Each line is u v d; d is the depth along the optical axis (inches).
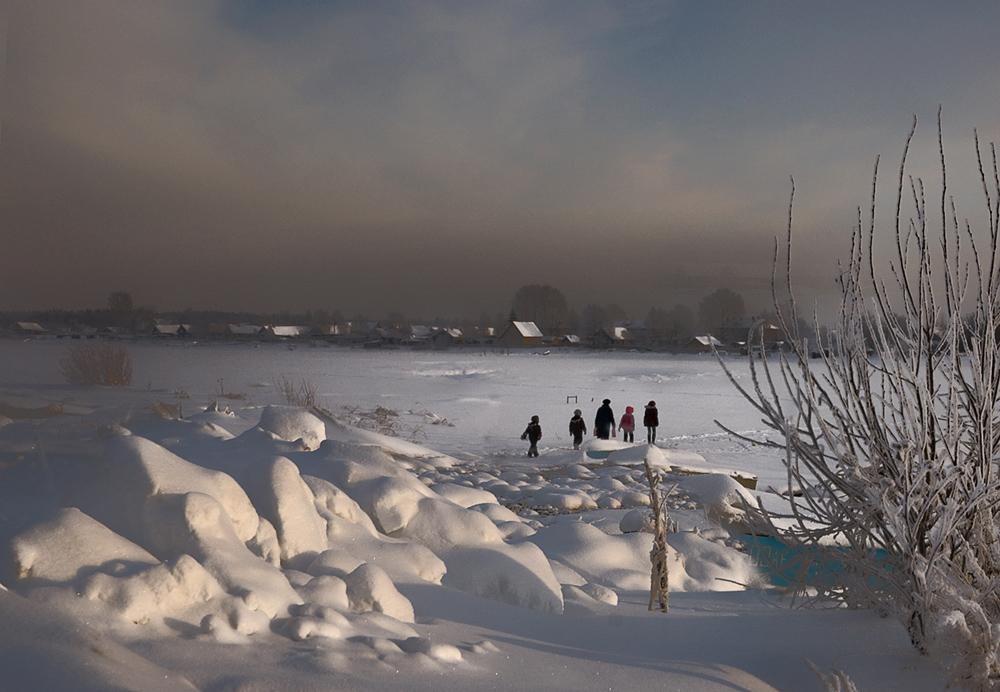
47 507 135.3
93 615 99.6
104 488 138.5
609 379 1987.0
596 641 141.6
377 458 230.2
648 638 145.3
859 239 156.9
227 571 120.4
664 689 112.8
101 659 87.4
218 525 132.4
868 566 152.3
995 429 152.9
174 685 86.9
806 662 124.9
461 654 116.9
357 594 134.9
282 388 1125.7
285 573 137.8
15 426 166.4
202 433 277.4
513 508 447.2
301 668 98.3
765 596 196.7
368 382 1676.9
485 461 665.6
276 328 5482.3
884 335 156.1
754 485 561.9
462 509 206.2
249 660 99.1
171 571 110.3
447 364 2691.9
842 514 158.9
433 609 149.7
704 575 257.9
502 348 4830.2
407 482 222.5
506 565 184.5
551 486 516.7
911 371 152.3
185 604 109.6
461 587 179.0
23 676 81.5
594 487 540.7
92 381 315.3
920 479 142.2
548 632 145.5
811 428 158.1
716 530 353.4
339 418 824.3
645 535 282.2
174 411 380.2
